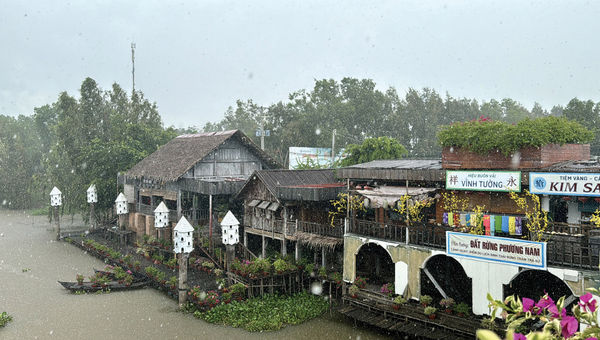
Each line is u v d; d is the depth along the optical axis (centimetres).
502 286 1630
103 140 4731
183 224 2302
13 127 8138
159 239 3159
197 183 2978
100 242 3722
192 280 2606
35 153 6950
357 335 1922
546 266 1512
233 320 2078
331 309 2209
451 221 1845
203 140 3444
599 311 1384
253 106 5928
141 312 2256
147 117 5078
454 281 2086
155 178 3262
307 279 2441
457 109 5412
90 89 4759
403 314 1861
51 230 4569
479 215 1728
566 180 1502
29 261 3300
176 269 2866
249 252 2656
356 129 5184
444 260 2111
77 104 4694
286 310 2155
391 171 1998
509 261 1602
